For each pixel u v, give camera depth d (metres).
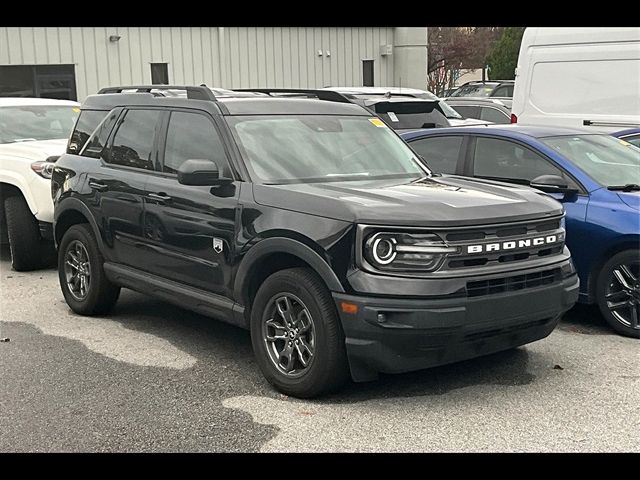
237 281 5.46
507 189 5.62
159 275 6.30
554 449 4.41
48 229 9.05
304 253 4.95
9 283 8.72
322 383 4.98
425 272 4.71
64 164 7.38
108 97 7.24
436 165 7.83
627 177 7.00
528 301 4.98
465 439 4.55
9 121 10.21
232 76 23.34
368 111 6.75
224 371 5.74
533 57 11.94
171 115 6.37
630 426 4.71
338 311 4.81
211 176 5.52
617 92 11.04
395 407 5.01
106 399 5.20
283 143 5.89
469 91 23.33
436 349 4.76
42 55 20.14
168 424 4.79
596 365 5.79
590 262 6.60
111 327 6.91
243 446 4.48
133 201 6.41
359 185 5.59
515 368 5.71
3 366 5.87
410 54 27.09
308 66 24.97
